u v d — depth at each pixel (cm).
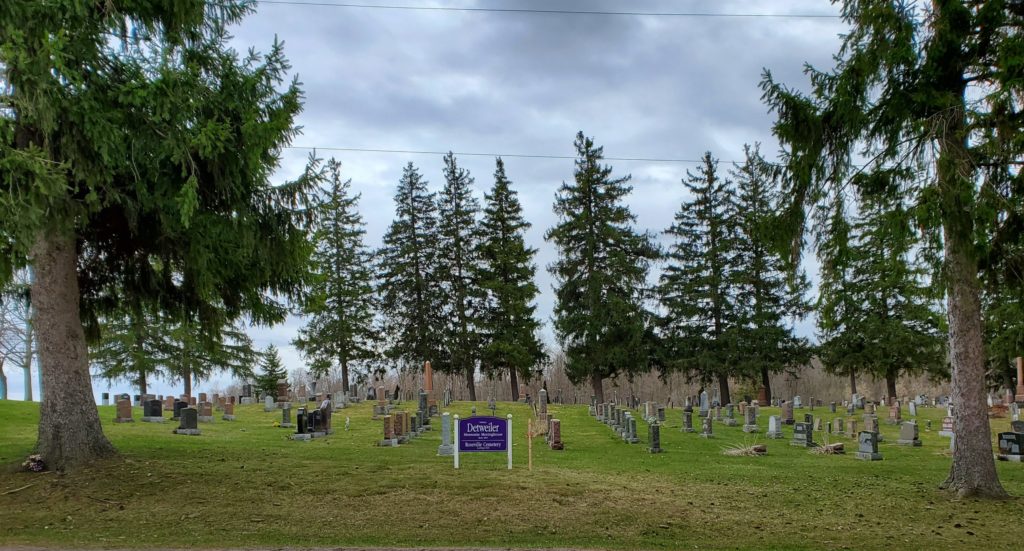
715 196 4869
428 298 5041
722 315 4831
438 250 5112
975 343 1319
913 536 1022
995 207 1094
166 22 1216
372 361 5197
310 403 3703
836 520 1109
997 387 4731
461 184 5138
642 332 4647
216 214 1257
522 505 1104
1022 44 1047
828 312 1384
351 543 909
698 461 1800
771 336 4641
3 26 995
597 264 4744
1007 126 1084
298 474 1267
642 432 2653
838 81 1256
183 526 971
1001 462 1944
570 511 1084
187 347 4219
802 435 2284
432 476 1280
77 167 1076
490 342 4881
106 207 1283
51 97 1001
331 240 4950
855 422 2697
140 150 1130
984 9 1127
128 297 1539
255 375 4628
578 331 4688
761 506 1190
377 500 1111
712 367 4644
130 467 1255
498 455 1759
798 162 1316
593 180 4762
